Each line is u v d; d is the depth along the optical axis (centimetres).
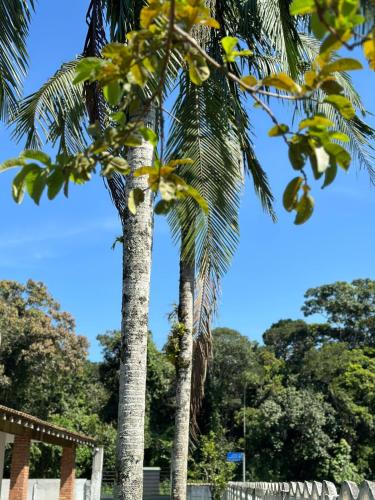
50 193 207
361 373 4075
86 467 3331
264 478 3819
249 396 4222
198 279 834
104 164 210
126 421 544
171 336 986
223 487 2466
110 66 206
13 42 616
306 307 5347
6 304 3216
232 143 822
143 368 560
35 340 3127
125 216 587
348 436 3884
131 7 612
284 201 198
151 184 229
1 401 3111
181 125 773
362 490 464
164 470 3841
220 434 3909
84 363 3453
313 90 189
